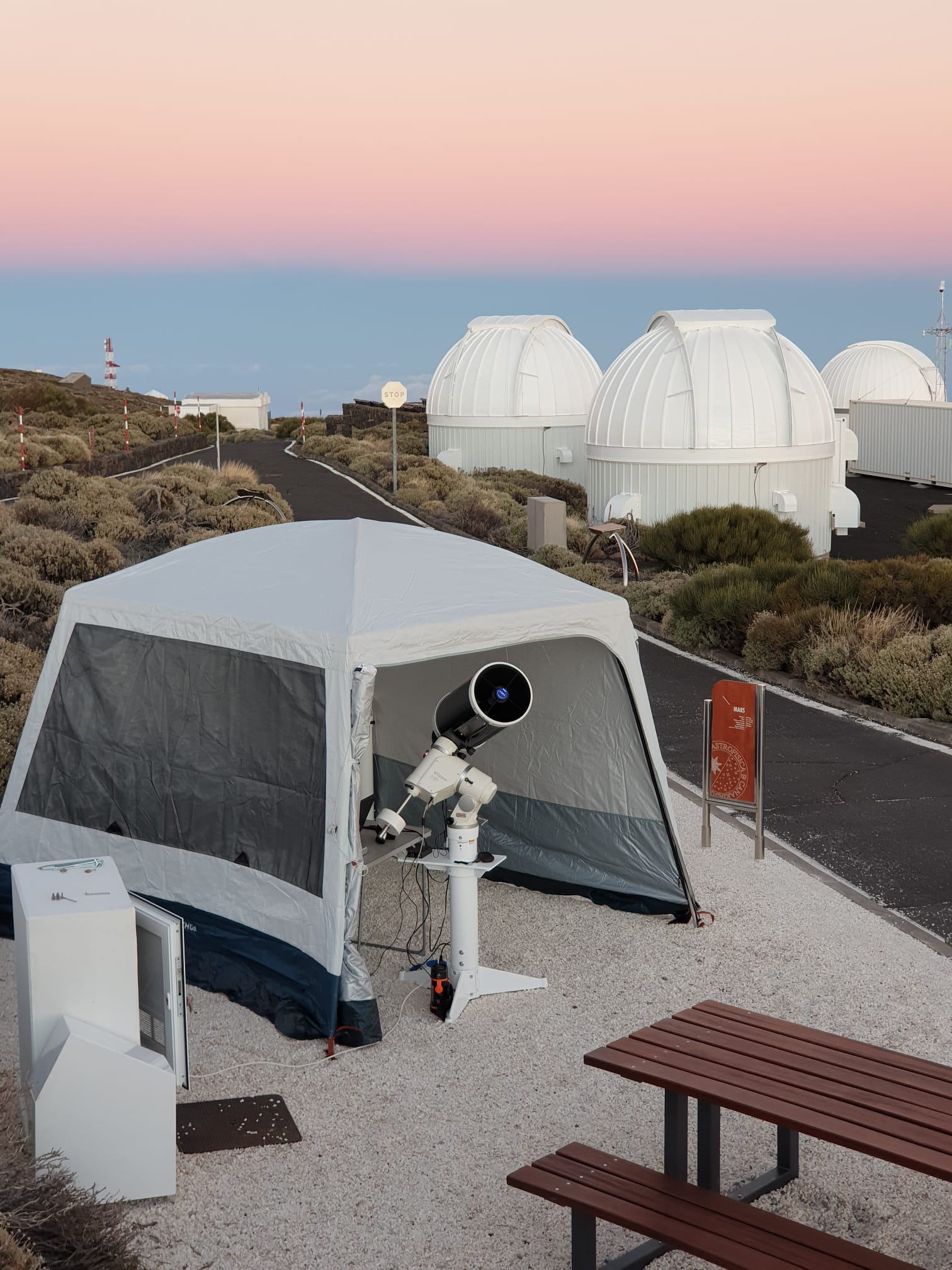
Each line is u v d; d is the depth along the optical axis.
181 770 5.88
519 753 6.93
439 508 26.50
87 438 36.41
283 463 37.31
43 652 11.51
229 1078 4.81
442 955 5.98
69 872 4.38
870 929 6.25
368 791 7.00
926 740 10.32
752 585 14.84
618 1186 3.36
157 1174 3.95
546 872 6.89
